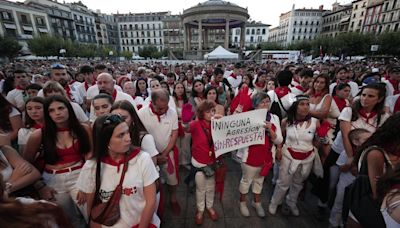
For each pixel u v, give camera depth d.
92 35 62.88
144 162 1.43
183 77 6.62
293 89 3.71
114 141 1.28
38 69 11.95
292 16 68.31
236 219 2.56
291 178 2.44
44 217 0.87
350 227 1.51
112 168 1.39
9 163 1.52
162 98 2.29
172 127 2.48
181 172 3.73
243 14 29.41
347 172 2.05
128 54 55.47
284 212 2.62
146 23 72.75
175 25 67.56
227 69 9.82
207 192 2.46
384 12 43.22
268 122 2.29
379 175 1.34
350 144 2.00
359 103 2.11
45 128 1.77
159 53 51.12
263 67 11.13
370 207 1.26
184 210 2.74
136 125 1.83
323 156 2.59
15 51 29.83
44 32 46.53
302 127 2.28
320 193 2.50
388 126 1.33
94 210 1.41
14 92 3.59
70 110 1.79
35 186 1.69
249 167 2.39
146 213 1.42
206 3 29.45
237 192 3.10
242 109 2.91
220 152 2.23
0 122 1.84
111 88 2.99
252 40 77.81
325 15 66.25
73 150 1.84
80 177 1.43
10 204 0.80
